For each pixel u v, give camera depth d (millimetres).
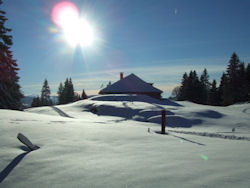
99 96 31516
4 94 23719
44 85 78688
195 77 58250
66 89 71500
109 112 20188
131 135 6262
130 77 43062
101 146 4680
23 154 3826
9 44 25031
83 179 2771
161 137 6320
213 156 3914
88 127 7250
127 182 2637
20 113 11219
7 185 2666
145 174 2893
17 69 26656
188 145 5164
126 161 3551
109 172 3002
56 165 3311
